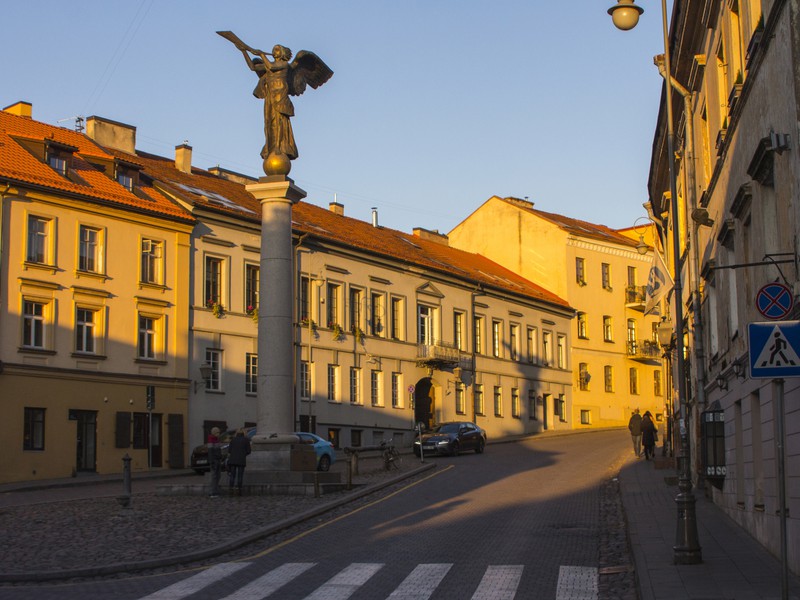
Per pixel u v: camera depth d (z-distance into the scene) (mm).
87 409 39844
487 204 79125
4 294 37500
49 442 38281
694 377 29938
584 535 20078
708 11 21984
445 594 14062
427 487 30734
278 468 28375
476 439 49375
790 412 14344
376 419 54906
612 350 78625
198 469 39969
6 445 36812
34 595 14180
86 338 40562
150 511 23984
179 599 13875
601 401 77000
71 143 43812
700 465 28094
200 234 45562
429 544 18859
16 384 37438
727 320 21562
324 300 51906
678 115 29969
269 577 15594
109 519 22391
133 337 42094
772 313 12227
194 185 49344
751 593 13031
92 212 40938
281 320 28953
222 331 46031
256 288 48531
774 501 16094
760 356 11336
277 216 29188
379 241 59844
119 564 16328
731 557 16188
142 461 41531
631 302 79875
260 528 20641
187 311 44438
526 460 42719
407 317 58438
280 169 29188
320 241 51719
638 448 42344
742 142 18406
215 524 21516
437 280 61219
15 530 20688
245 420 46656
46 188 38906
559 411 72688
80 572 15805
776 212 15500
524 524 21844
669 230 39688
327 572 15977
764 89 15750
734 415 20875
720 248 22516
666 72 20641
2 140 40438
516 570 15883
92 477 38438
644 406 81375
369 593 14227
